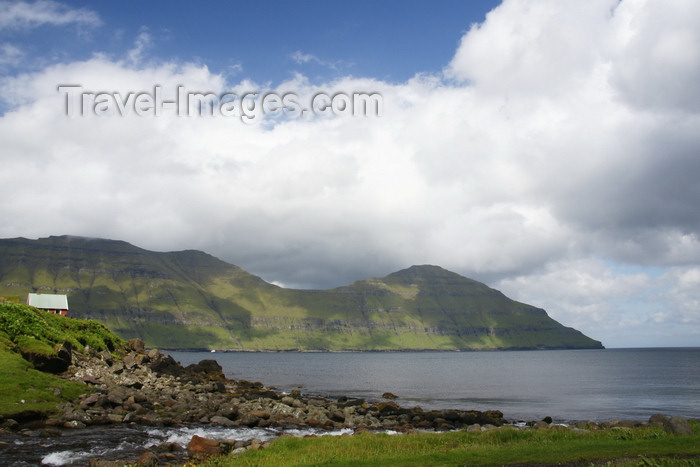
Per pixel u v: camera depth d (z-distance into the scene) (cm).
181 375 9581
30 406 4478
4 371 5088
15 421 4112
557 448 3008
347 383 13038
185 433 4362
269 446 3475
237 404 6166
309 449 3281
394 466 2620
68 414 4450
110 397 5219
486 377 16125
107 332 9194
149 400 5662
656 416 4697
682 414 7344
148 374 7938
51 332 6881
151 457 3203
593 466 2434
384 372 19138
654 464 2416
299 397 8044
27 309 7062
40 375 5350
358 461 2775
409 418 6003
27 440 3769
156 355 10075
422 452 3086
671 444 3055
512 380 14662
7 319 6412
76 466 3158
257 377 15338
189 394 6462
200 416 5119
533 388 11844
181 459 3441
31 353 5753
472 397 9656
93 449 3597
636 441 3177
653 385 12812
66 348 6756
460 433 3947
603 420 6675
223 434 4466
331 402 7569
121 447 3697
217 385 7875
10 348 5806
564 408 8050
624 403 8769
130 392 5650
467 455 2872
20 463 3183
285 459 3003
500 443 3475
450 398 9438
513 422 6216
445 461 2711
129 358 8406
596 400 9244
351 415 6047
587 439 3409
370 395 9800
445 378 15538
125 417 4681
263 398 6831
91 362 7031
